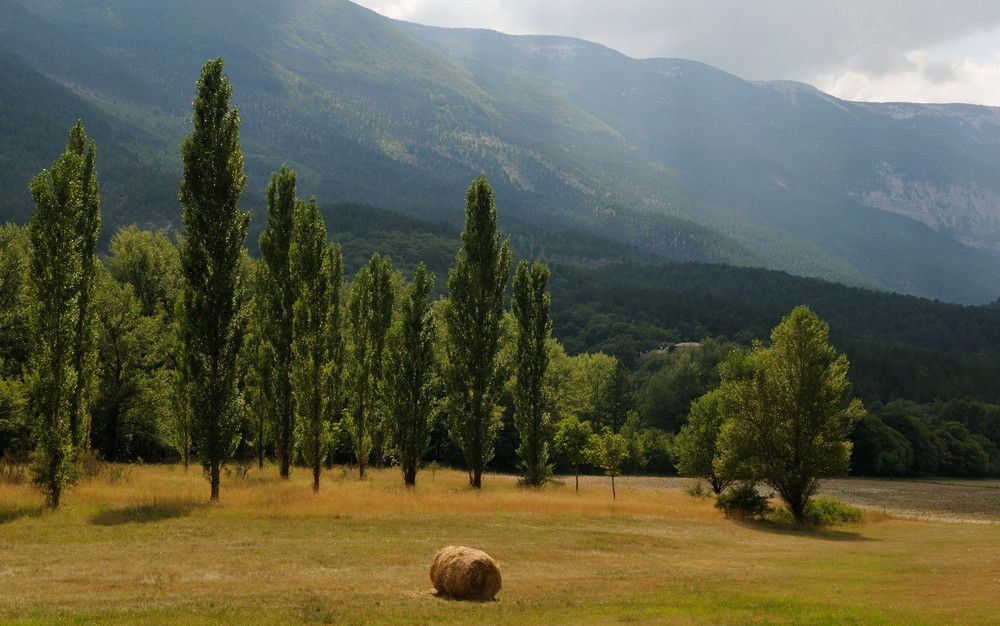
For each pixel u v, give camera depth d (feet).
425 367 150.20
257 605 45.19
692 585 59.72
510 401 294.46
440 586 51.88
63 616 40.83
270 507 96.58
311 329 126.31
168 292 209.05
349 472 181.37
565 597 52.37
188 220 109.60
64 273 94.38
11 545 64.34
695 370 388.37
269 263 152.05
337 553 67.05
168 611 42.68
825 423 134.72
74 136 118.83
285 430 148.66
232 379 107.65
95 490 103.19
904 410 421.18
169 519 84.12
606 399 379.96
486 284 161.38
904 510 191.01
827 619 45.24
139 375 183.21
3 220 627.87
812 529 124.67
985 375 483.10
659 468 330.54
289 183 152.25
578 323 633.61
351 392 172.24
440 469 224.94
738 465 137.28
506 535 85.15
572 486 189.67
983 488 286.25
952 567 74.64
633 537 91.25
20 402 139.44
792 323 138.21
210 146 110.63
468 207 162.09
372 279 197.88
